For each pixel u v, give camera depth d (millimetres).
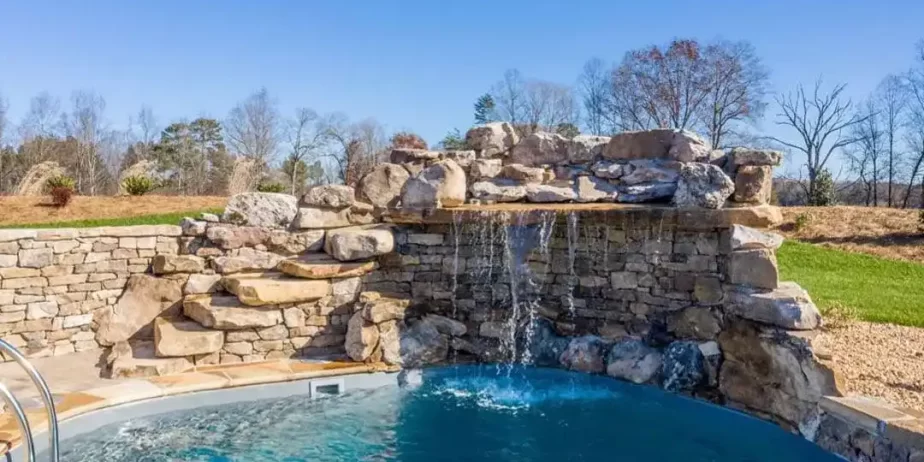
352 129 36125
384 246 7293
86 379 5961
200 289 7020
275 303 6812
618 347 6699
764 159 6336
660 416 5707
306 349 7031
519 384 6617
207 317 6590
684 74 31094
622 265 6848
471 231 7422
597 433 5312
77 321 6750
